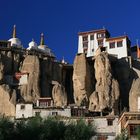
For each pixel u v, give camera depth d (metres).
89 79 170.38
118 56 186.00
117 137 95.38
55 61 178.88
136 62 178.00
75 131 75.62
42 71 170.00
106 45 190.38
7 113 146.50
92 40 197.75
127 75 172.50
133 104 154.25
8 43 176.75
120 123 109.38
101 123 112.69
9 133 73.00
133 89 158.25
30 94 159.25
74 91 168.12
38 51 180.62
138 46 195.62
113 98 160.25
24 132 74.00
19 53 175.25
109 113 152.38
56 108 123.44
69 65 177.88
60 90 163.00
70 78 176.38
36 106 127.69
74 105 143.25
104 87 163.62
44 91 163.88
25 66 168.50
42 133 74.19
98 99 160.12
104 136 110.56
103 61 171.50
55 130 75.25
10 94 151.25
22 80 163.88
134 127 103.00
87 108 144.25
